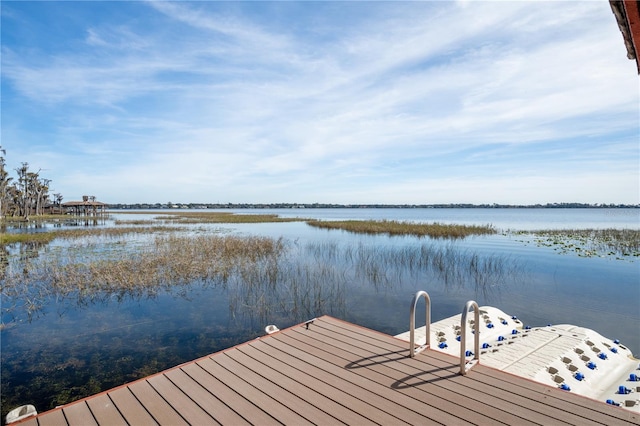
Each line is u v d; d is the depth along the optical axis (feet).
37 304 36.24
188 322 31.35
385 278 48.93
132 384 13.61
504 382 13.24
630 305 37.04
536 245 84.79
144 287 42.11
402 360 15.37
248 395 12.68
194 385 13.47
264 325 30.76
